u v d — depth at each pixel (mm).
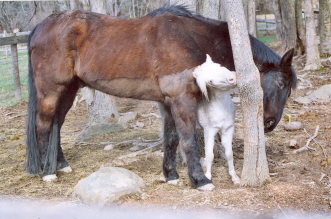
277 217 3410
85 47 4562
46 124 4836
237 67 3916
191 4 5250
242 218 3404
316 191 3898
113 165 5160
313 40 10164
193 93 4117
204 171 4762
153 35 4289
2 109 9461
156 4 17812
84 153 5906
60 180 4789
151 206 3723
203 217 3443
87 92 7398
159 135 6234
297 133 6148
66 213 3729
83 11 4758
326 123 6527
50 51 4648
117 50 4375
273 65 4473
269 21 18062
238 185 4285
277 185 4062
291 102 8148
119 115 7938
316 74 9852
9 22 18469
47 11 18734
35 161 4816
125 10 20094
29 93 4922
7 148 6441
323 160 4758
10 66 13430
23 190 4461
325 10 11180
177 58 4109
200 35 4316
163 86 4172
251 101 3992
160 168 5051
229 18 3857
